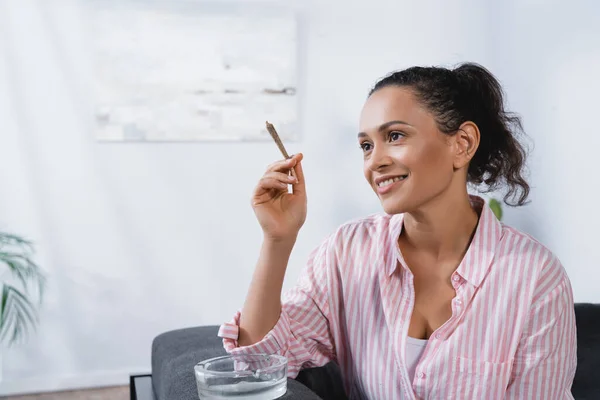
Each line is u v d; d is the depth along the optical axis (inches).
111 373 134.4
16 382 130.3
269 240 43.5
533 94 135.2
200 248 138.0
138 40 132.6
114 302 134.7
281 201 43.7
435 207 41.5
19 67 129.0
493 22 148.9
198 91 135.3
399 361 42.7
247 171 139.1
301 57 141.2
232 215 138.9
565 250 126.0
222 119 136.5
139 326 135.9
